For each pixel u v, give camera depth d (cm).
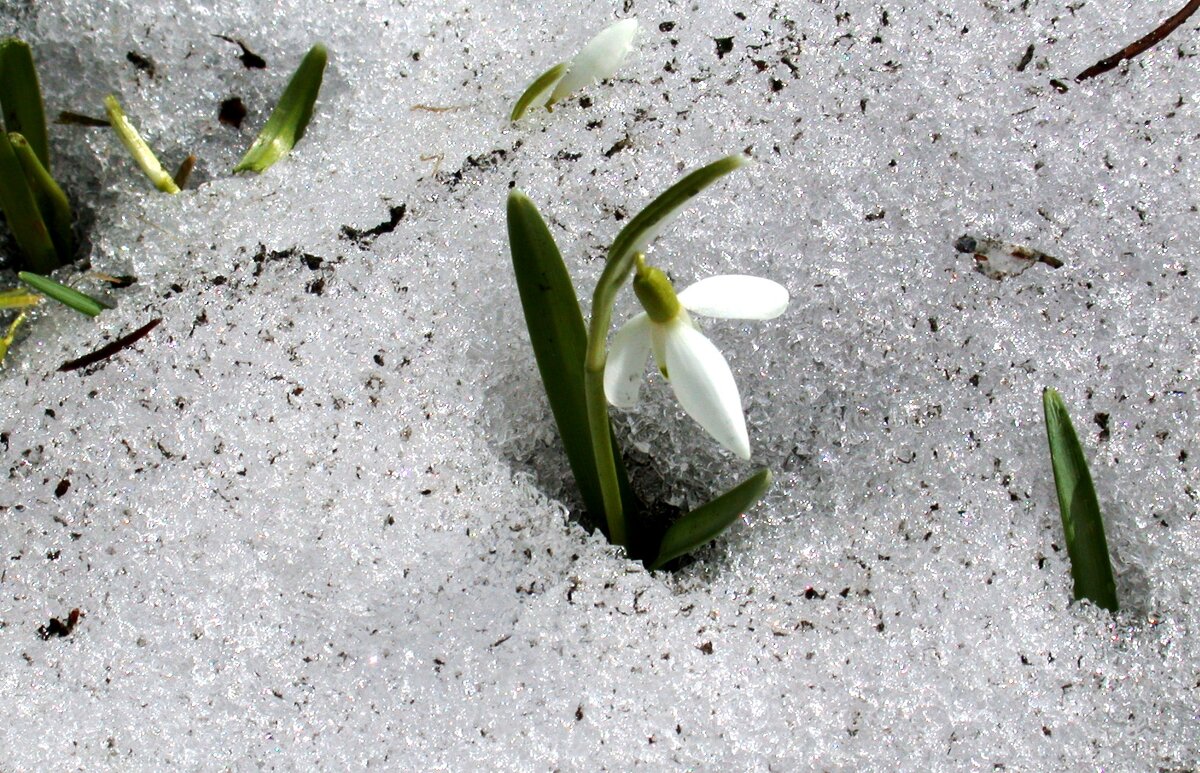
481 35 55
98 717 47
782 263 51
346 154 54
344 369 50
